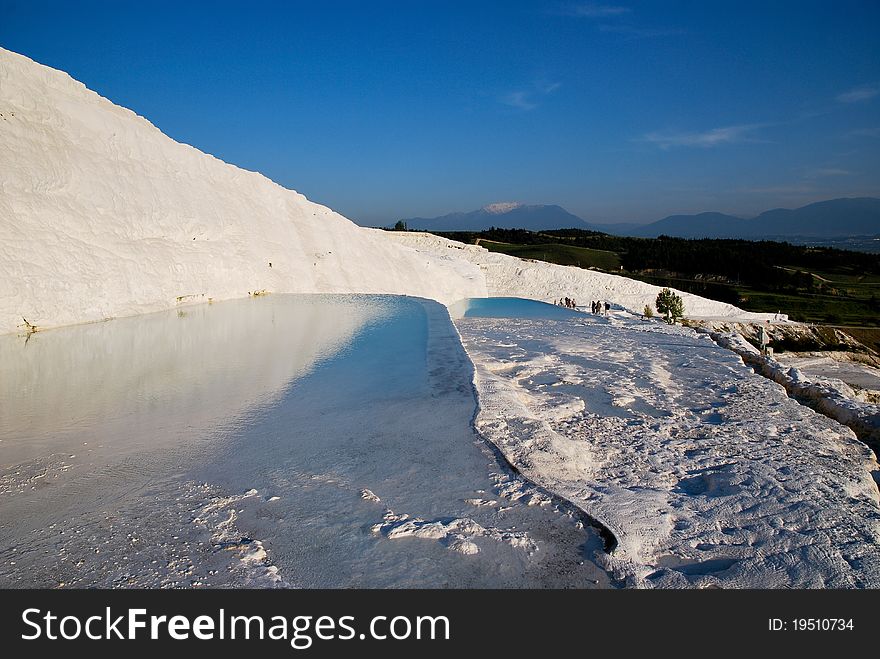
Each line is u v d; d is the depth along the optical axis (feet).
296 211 76.33
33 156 39.34
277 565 11.05
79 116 45.83
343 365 27.96
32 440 17.78
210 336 35.83
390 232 152.87
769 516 14.37
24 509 13.21
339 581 10.61
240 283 58.29
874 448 23.93
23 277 35.27
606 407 25.62
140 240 47.44
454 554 11.52
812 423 23.81
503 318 67.77
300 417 20.10
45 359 28.68
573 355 39.04
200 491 14.24
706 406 26.50
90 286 39.96
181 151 59.36
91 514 12.98
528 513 13.39
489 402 21.77
